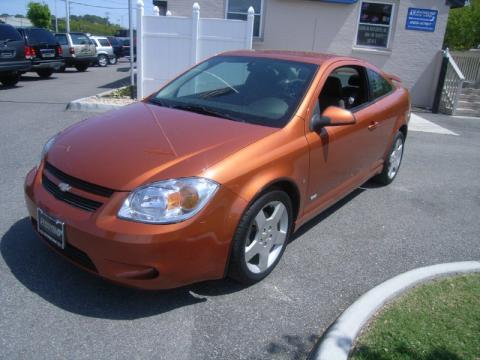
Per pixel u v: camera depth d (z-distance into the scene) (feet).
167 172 9.12
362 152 15.10
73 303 9.79
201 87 13.65
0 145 21.33
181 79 14.53
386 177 19.02
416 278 11.00
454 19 59.62
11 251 11.60
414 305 10.00
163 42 31.63
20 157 19.60
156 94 14.19
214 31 30.94
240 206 9.59
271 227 10.91
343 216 15.79
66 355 8.33
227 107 12.32
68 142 10.81
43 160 10.94
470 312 9.86
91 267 9.22
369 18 40.83
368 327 9.15
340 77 14.25
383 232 14.65
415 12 40.34
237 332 9.25
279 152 10.64
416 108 42.39
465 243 14.23
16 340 8.60
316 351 8.61
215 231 9.26
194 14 30.60
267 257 11.00
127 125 11.27
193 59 31.63
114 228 8.63
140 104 13.33
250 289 10.77
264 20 40.50
